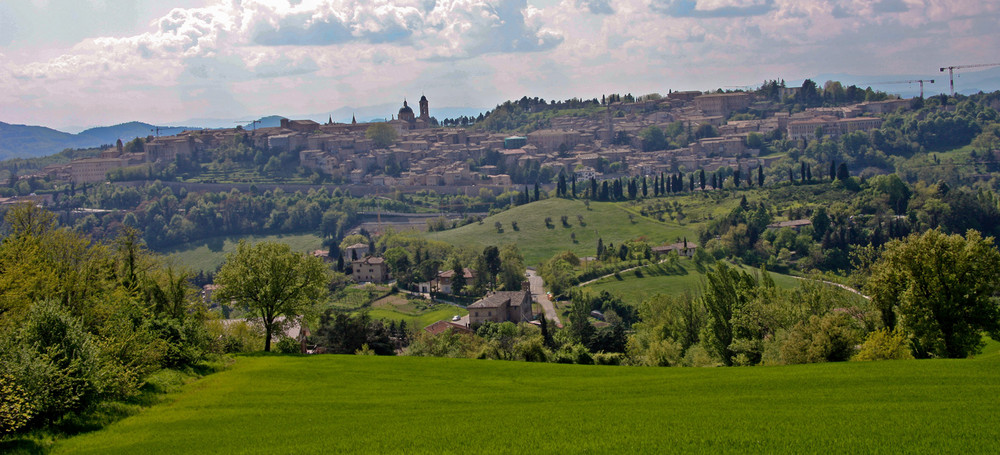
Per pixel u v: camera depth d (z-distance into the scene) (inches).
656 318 5565.9
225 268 3710.6
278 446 1774.1
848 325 3203.7
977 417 1765.5
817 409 1947.6
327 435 1876.2
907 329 3110.2
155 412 2174.0
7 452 1690.5
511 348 4675.2
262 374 2802.7
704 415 1947.6
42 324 2003.0
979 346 3043.8
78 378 1936.5
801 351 3080.7
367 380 2748.5
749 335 3823.8
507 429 1881.2
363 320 4685.0
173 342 2797.7
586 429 1844.2
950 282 2974.9
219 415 2132.1
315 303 4008.4
